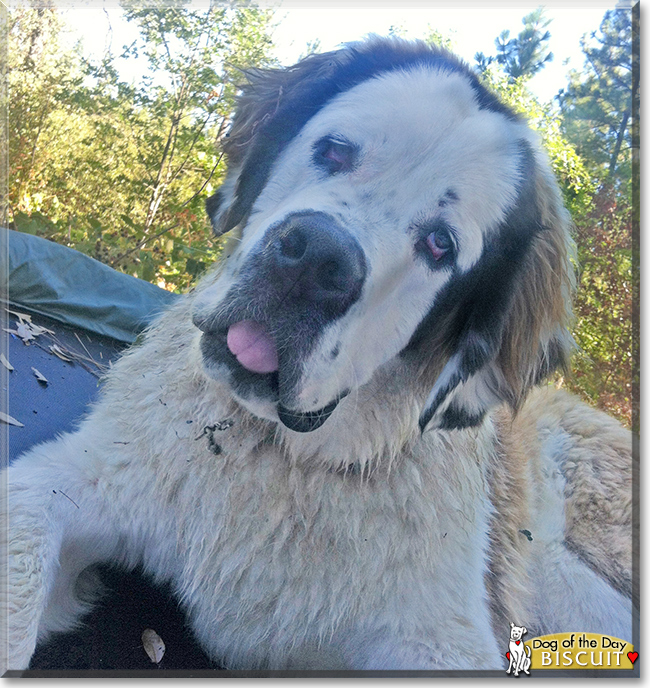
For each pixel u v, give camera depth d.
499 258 0.46
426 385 0.46
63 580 0.46
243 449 0.46
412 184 0.41
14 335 0.60
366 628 0.46
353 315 0.40
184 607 0.49
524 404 0.57
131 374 0.50
